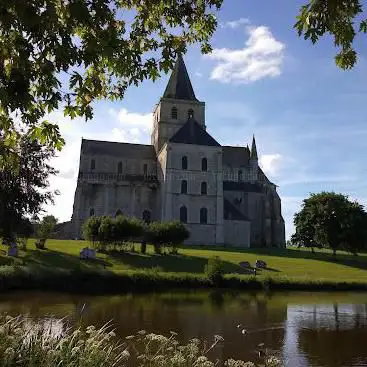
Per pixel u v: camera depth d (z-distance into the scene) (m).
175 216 85.31
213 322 26.78
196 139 89.75
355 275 58.44
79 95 8.91
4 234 30.80
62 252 57.69
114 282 42.22
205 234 85.69
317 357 19.31
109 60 9.02
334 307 35.00
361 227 79.00
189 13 10.05
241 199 97.00
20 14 6.75
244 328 25.17
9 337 9.09
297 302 37.62
